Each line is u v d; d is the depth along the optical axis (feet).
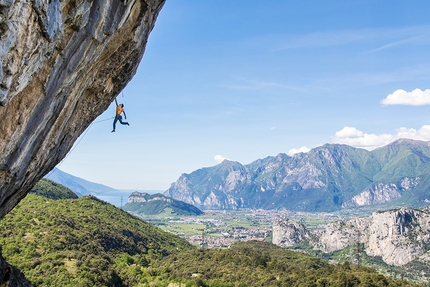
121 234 334.65
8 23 29.73
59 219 273.33
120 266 255.29
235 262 292.20
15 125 39.09
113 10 42.88
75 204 387.14
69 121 54.34
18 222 242.17
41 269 188.34
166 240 421.59
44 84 39.34
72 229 266.57
